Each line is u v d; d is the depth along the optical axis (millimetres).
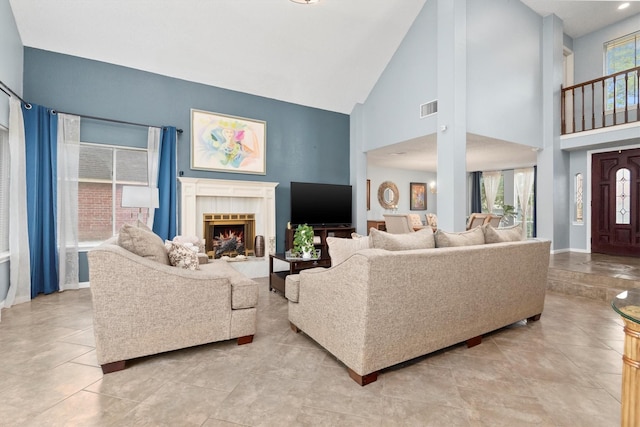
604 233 5676
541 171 5750
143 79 4426
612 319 2992
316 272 2270
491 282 2426
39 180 3707
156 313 2088
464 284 2236
